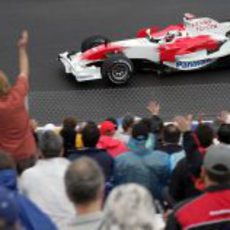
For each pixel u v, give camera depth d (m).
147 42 42.41
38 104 36.78
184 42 42.06
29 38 49.56
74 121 23.22
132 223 8.41
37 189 13.82
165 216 15.39
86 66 41.25
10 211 8.24
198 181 15.17
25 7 55.91
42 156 14.70
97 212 9.92
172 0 56.81
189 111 36.69
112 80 40.53
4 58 46.25
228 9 54.81
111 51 41.59
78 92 38.72
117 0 57.09
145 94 38.69
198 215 11.58
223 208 11.57
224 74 42.12
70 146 23.00
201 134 16.27
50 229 10.63
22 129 17.89
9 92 17.66
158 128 23.66
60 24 52.25
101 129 22.89
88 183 9.82
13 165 12.80
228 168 11.56
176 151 19.33
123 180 17.53
